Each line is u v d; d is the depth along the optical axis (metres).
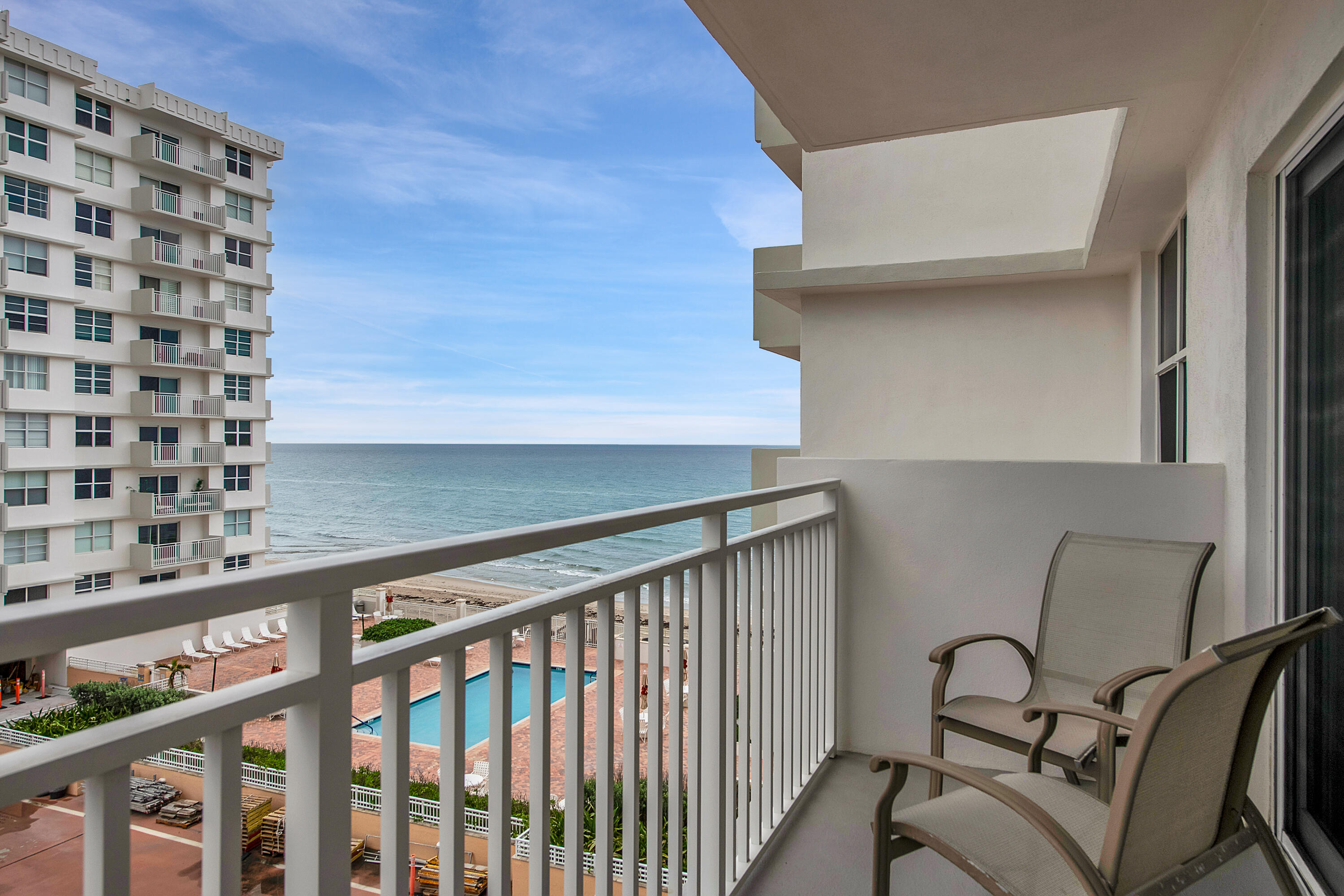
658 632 1.65
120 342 30.23
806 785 2.66
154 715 0.66
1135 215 3.59
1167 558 2.43
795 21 2.10
